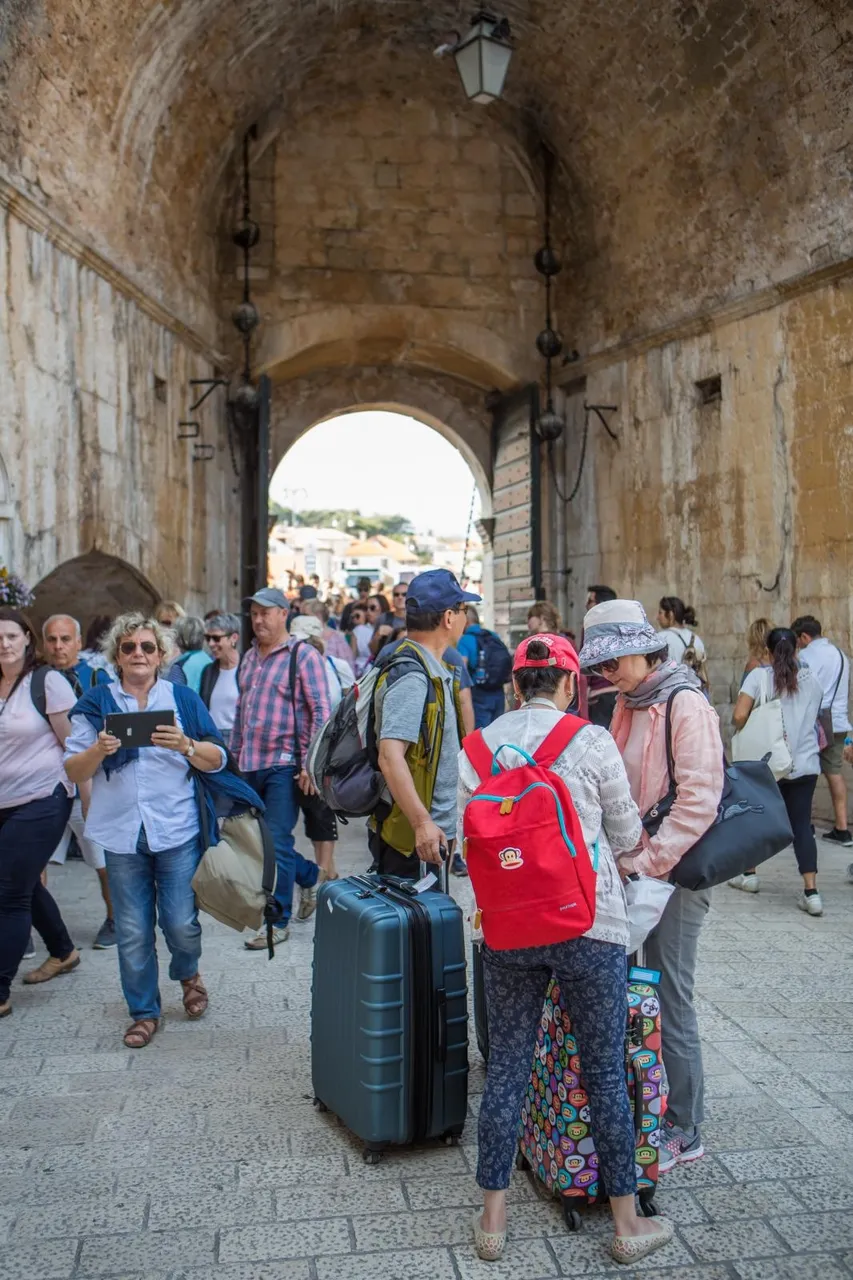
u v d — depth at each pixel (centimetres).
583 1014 308
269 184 1448
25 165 855
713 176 1121
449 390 1694
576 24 1192
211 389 1320
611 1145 307
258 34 1199
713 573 1180
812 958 588
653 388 1286
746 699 701
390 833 402
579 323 1446
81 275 974
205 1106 406
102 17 899
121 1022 490
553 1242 318
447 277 1487
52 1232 321
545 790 295
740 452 1131
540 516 1481
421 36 1365
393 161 1479
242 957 585
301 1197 342
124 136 1027
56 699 509
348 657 1087
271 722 607
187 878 480
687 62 1087
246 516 1459
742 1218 329
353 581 3531
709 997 525
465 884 746
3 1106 405
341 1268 304
